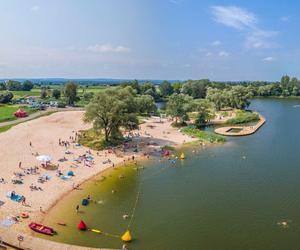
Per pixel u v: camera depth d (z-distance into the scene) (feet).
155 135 417.28
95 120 349.41
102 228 182.91
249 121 546.67
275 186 248.32
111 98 345.51
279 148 363.15
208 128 484.33
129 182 255.09
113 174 271.28
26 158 295.28
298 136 427.74
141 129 451.12
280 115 639.35
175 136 415.64
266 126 508.12
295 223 190.60
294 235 177.27
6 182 236.43
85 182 249.55
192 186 249.14
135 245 167.12
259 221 193.06
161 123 506.07
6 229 173.37
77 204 211.82
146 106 576.20
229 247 165.78
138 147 354.95
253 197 228.22
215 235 177.27
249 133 439.63
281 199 224.53
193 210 207.82
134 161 307.58
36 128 431.02
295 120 570.05
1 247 156.15
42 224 183.62
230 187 247.09
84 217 194.80
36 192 223.92
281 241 171.53
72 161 294.46
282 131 464.24
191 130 441.27
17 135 383.24
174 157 325.01
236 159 320.29
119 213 201.98
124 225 187.11
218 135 424.46
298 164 302.86
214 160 317.22
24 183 237.45
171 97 505.66
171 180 262.26
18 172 257.75
